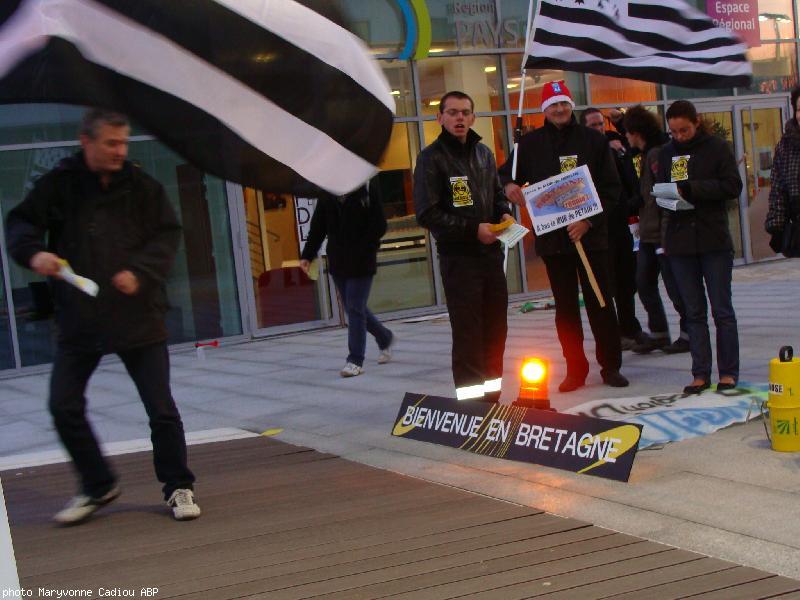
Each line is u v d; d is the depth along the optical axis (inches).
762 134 663.8
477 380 248.4
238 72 164.9
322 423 286.2
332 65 172.4
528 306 521.7
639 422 237.3
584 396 281.0
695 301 263.7
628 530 169.6
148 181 190.2
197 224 509.4
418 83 554.3
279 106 168.4
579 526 173.2
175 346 504.7
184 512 189.9
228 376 401.4
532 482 203.9
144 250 186.2
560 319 290.5
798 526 164.4
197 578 155.5
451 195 245.9
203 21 161.2
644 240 334.0
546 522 176.7
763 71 666.8
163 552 170.7
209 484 221.9
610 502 186.1
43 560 169.9
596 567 151.3
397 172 551.2
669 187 253.3
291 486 215.2
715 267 259.3
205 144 163.9
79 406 190.9
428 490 204.2
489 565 154.4
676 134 259.6
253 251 518.9
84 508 193.0
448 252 247.1
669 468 204.2
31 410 364.8
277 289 526.0
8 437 310.8
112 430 306.0
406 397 263.0
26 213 181.6
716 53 326.3
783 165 249.0
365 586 147.9
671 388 279.3
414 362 382.0
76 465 193.8
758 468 198.2
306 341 493.7
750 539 160.4
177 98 161.6
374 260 363.3
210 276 514.0
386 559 159.8
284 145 170.6
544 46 312.3
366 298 366.3
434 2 557.0
